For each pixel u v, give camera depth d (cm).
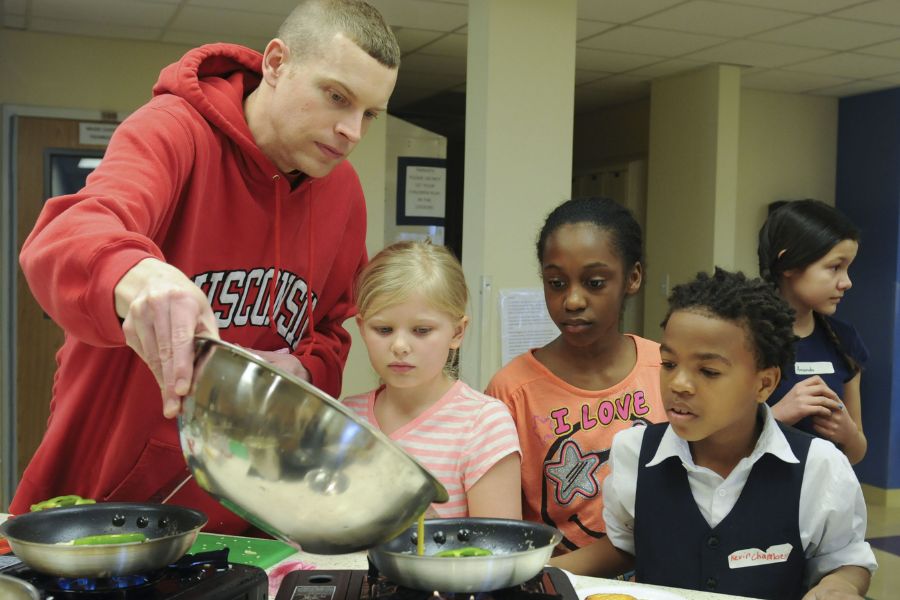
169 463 124
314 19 114
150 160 109
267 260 131
